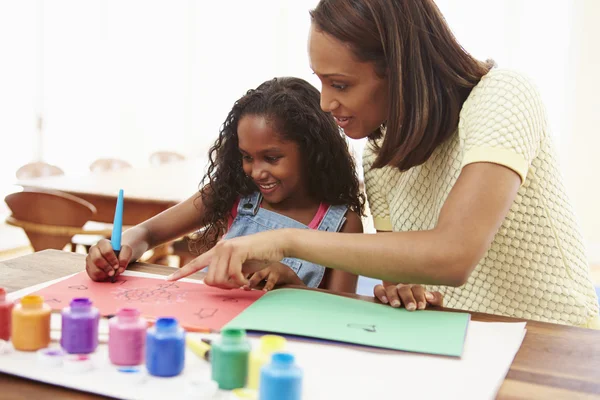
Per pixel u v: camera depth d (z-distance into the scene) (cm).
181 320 79
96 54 472
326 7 94
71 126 464
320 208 135
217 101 482
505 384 67
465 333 79
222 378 62
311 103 130
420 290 93
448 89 98
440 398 62
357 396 62
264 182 126
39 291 89
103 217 231
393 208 119
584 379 69
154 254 262
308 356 71
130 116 486
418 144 98
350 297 94
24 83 436
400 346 74
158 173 283
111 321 67
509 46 422
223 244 90
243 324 78
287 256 90
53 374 63
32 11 437
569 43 418
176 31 480
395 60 93
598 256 429
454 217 86
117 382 62
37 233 228
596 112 421
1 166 424
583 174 428
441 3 426
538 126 95
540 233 103
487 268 106
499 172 88
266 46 471
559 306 106
